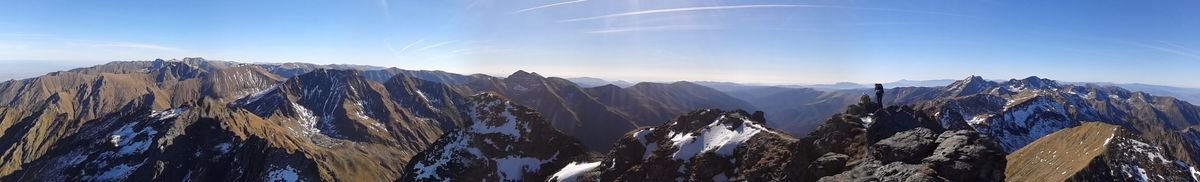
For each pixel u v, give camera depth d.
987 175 63.19
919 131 77.50
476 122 196.88
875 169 67.25
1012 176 136.38
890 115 96.75
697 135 130.88
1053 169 125.12
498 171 166.12
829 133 98.12
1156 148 117.56
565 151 168.88
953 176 63.19
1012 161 145.00
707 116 141.38
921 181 59.44
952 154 66.38
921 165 65.38
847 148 91.94
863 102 112.81
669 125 150.50
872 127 92.44
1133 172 111.25
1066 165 121.94
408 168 184.50
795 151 99.19
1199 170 110.75
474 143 182.50
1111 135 123.69
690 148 125.94
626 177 126.69
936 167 64.88
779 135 114.56
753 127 123.19
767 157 104.38
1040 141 148.12
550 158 167.88
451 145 186.00
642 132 150.62
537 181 158.75
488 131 187.62
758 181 98.69
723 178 109.50
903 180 61.38
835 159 81.69
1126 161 114.25
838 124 99.50
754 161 107.06
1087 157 118.19
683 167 119.12
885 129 91.44
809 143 99.19
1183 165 112.25
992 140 68.38
